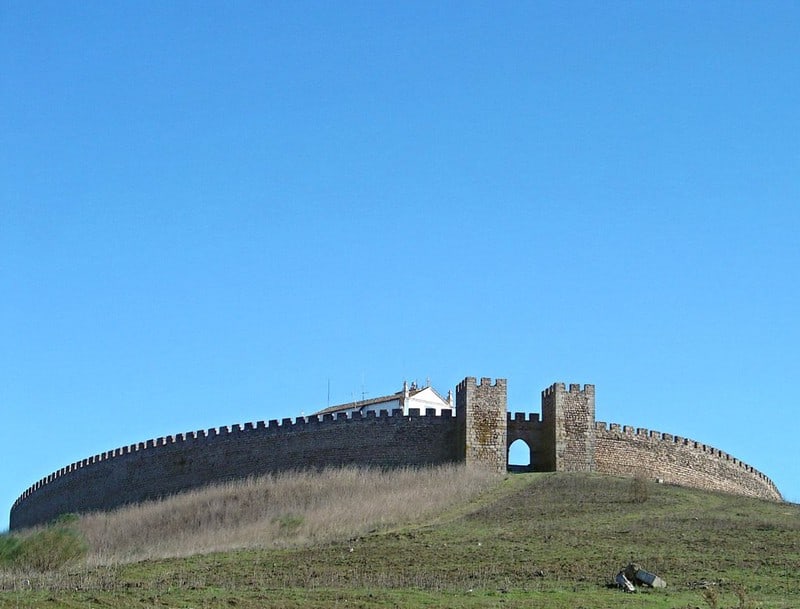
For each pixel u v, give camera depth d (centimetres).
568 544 9150
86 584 7694
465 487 12462
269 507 12325
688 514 10712
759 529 9712
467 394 13925
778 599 7294
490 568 8244
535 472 13925
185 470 15125
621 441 14375
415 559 8662
